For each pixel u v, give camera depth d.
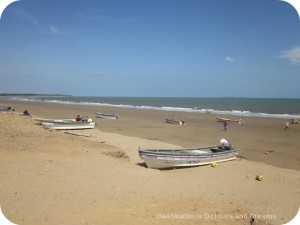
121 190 8.52
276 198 9.30
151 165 12.88
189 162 13.73
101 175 9.75
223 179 11.76
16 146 11.59
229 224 6.78
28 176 8.66
